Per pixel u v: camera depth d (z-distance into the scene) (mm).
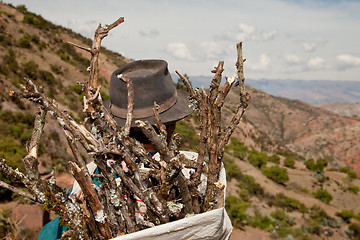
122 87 1060
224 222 925
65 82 34656
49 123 19578
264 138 87500
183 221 846
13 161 12367
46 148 16859
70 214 860
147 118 1068
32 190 818
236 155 43156
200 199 1070
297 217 28203
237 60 938
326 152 153375
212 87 923
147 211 923
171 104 1119
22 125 18922
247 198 27500
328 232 25859
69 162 810
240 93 944
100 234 892
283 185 38906
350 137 160000
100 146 806
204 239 879
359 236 26219
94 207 848
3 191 11375
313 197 35812
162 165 870
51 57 40812
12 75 28672
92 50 800
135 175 865
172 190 948
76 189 1134
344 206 38375
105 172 859
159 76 1085
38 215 10688
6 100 21734
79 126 798
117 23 824
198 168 944
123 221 911
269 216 25297
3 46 36031
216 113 918
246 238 20172
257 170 40625
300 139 184125
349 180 47344
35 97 752
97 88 812
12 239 1213
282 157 67312
